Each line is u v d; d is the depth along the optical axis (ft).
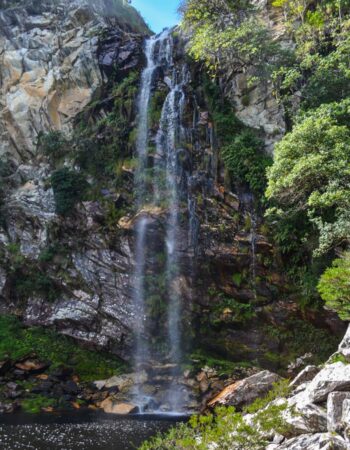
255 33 63.87
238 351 60.39
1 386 54.90
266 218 60.18
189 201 63.98
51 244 68.08
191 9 70.23
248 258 60.85
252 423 25.00
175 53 75.05
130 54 75.61
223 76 70.03
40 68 78.02
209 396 54.95
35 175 72.84
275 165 44.86
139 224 64.08
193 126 68.44
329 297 33.60
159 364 60.39
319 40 63.72
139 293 63.67
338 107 51.31
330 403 22.33
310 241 56.18
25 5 81.35
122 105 71.51
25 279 68.69
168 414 52.11
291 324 58.54
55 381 57.36
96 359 62.44
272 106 66.18
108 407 53.47
